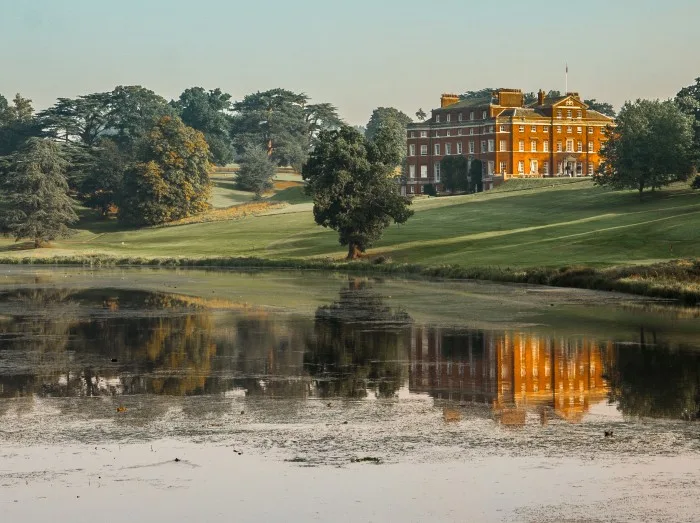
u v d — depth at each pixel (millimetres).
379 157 129500
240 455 26531
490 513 21906
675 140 168250
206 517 21875
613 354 45469
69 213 183250
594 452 26641
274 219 186375
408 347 48156
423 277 102562
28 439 28328
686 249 106062
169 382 38094
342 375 39812
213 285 92562
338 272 114562
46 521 21656
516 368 41594
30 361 43750
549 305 69062
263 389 36562
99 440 28219
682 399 34469
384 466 25422
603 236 119438
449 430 29391
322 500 22859
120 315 64062
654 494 22969
